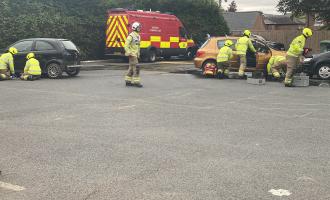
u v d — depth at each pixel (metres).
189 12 31.75
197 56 17.55
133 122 8.47
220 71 16.77
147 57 25.56
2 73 15.91
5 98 11.38
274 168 5.66
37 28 22.92
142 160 5.97
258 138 7.27
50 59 16.73
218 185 5.02
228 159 6.04
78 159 6.00
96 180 5.17
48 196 4.68
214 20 32.50
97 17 27.08
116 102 10.84
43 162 5.85
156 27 25.97
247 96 12.26
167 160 5.97
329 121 8.78
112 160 5.96
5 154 6.22
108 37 25.05
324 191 4.87
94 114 9.23
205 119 8.84
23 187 4.94
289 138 7.29
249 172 5.48
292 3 25.70
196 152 6.38
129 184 5.05
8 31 21.84
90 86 14.11
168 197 4.66
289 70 14.52
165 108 10.08
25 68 16.09
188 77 17.39
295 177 5.32
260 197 4.68
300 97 12.20
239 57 16.62
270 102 11.22
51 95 11.98
